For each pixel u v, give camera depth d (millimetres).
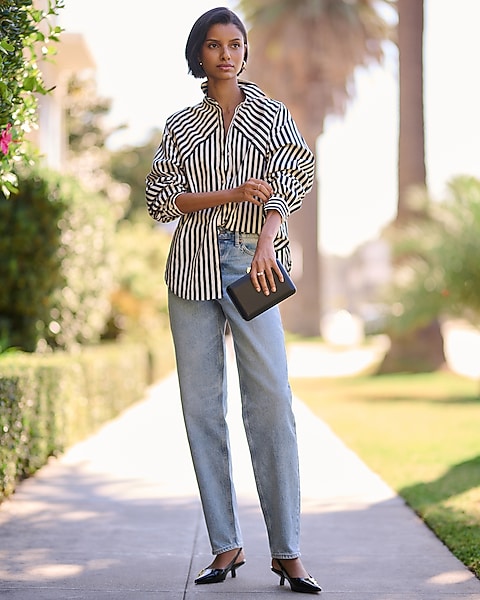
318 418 11258
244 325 4004
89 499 6227
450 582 4289
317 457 8070
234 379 16656
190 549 4879
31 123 5098
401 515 5770
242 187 3910
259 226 4043
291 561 4086
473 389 15805
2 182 5039
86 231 11070
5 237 9688
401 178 20188
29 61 4922
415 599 4027
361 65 30781
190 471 7359
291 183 3945
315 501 6215
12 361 7375
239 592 4082
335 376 19453
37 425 7270
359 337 42031
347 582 4281
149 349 16594
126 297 17453
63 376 8328
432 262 15203
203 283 4027
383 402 13648
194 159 4035
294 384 17344
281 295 3877
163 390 15852
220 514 4219
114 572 4418
